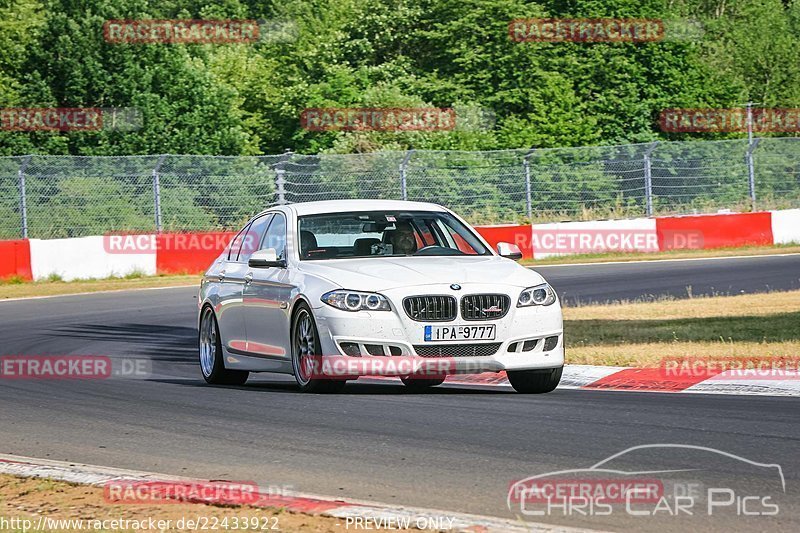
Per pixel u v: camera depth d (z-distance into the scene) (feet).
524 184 331.16
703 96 484.33
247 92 513.86
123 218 298.35
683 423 83.46
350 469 69.97
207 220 304.50
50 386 119.03
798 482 63.10
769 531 53.47
